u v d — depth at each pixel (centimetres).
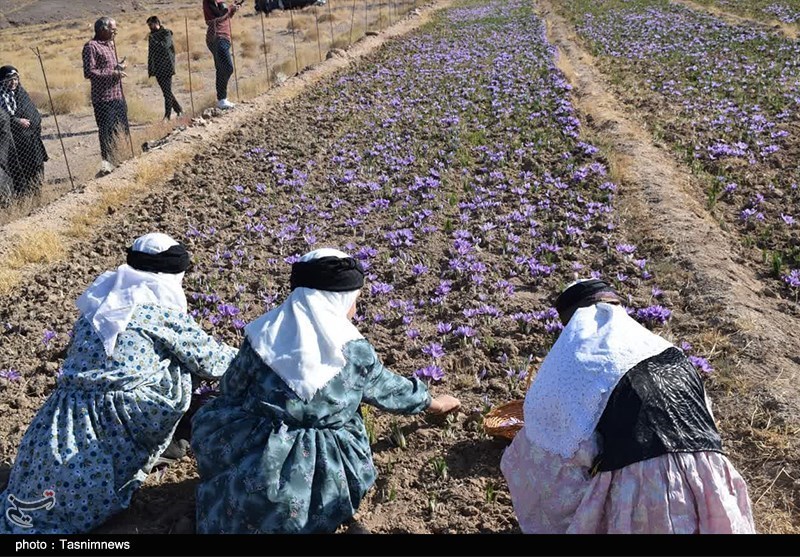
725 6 2514
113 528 390
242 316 635
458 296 648
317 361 348
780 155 984
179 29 3350
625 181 903
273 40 2831
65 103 1772
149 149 1150
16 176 998
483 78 1609
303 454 345
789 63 1504
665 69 1581
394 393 389
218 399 373
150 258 402
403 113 1321
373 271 704
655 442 300
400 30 2636
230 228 846
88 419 373
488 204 840
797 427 433
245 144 1180
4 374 549
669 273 652
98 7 6262
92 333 388
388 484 417
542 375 336
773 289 639
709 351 527
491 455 438
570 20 2652
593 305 351
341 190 960
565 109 1231
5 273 740
